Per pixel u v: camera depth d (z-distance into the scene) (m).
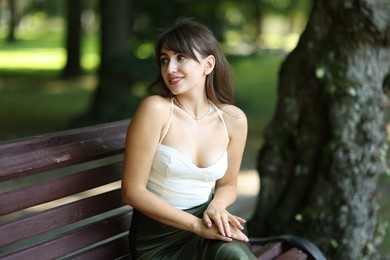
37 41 37.09
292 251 3.43
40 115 11.95
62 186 2.64
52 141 2.69
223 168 2.82
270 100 14.66
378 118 3.99
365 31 3.90
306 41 4.08
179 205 2.76
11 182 6.80
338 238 4.01
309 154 4.13
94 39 38.00
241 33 15.26
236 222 2.63
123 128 3.11
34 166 2.50
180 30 2.70
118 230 2.94
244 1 15.98
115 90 11.03
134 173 2.66
